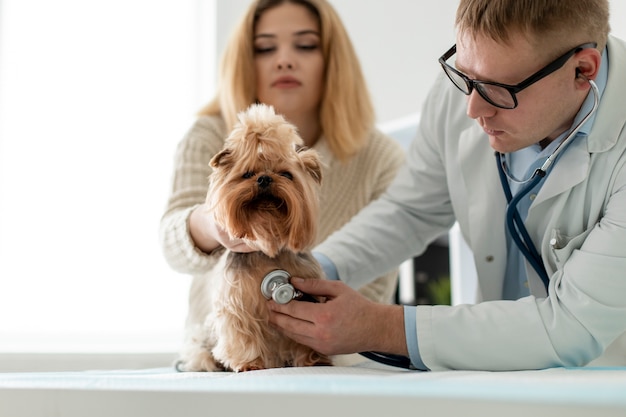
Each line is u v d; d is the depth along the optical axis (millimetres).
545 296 1870
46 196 3789
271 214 1755
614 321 1533
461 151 2066
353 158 2695
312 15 2648
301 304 1675
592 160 1733
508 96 1624
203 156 2480
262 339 1749
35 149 3799
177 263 2076
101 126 4059
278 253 1800
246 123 1798
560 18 1567
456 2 3299
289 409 960
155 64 4367
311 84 2633
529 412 825
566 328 1525
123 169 4078
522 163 1983
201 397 1046
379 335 1632
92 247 3895
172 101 4395
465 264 3365
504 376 1221
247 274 1759
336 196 2639
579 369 1472
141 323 3959
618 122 1715
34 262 3691
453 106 2156
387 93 3703
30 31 3877
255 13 2623
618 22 2523
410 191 2309
